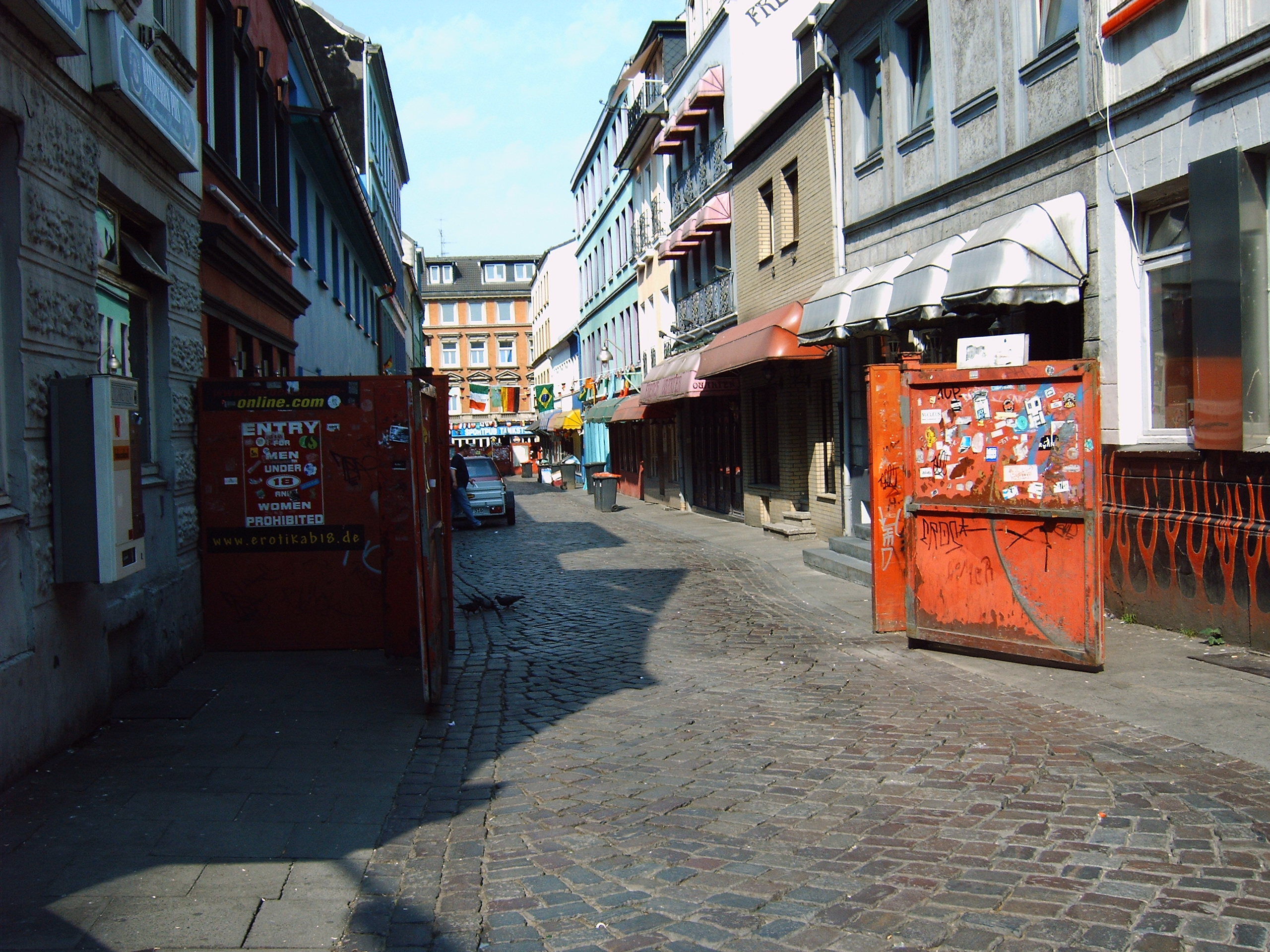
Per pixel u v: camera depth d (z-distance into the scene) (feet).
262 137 44.68
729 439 77.10
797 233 58.59
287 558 28.84
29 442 16.99
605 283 140.05
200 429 28.58
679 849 13.94
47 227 18.12
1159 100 27.12
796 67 66.44
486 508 78.95
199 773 17.28
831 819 14.75
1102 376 29.99
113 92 20.67
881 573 29.63
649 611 36.27
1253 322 23.71
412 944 11.39
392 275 106.63
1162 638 26.16
